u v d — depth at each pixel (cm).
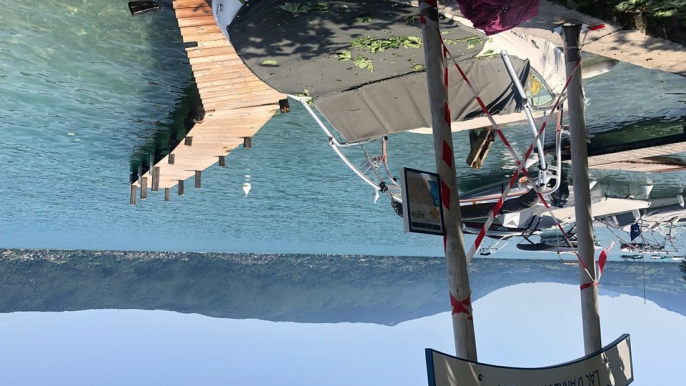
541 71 634
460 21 498
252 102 712
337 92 577
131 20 652
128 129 1034
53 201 1600
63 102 919
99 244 2252
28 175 1348
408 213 363
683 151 967
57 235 2025
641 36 561
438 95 393
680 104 962
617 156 990
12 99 908
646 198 1534
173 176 1124
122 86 848
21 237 2041
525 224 1337
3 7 646
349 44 508
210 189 1541
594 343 540
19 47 734
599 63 789
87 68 788
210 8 500
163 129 1034
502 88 607
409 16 476
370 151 1201
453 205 385
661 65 639
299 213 1841
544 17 531
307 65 529
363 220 1956
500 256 3397
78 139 1095
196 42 555
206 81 640
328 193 1588
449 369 352
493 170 1298
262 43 499
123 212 1769
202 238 2208
